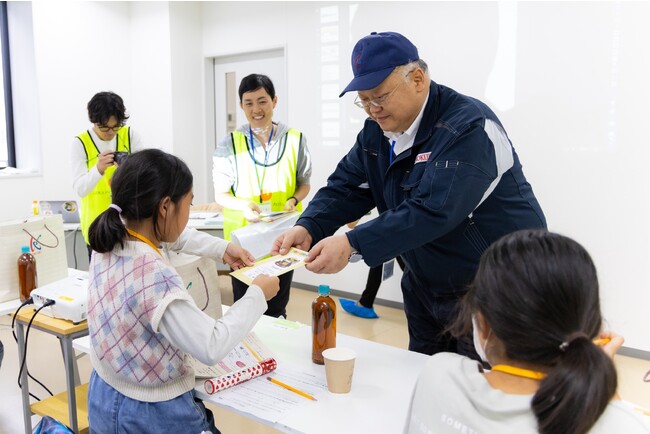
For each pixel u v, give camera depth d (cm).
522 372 76
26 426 204
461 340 147
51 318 188
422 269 156
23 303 194
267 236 221
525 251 75
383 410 121
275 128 282
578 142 322
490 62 349
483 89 354
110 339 122
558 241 75
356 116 416
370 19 399
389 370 143
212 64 516
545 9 324
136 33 502
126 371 122
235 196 284
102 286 124
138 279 118
